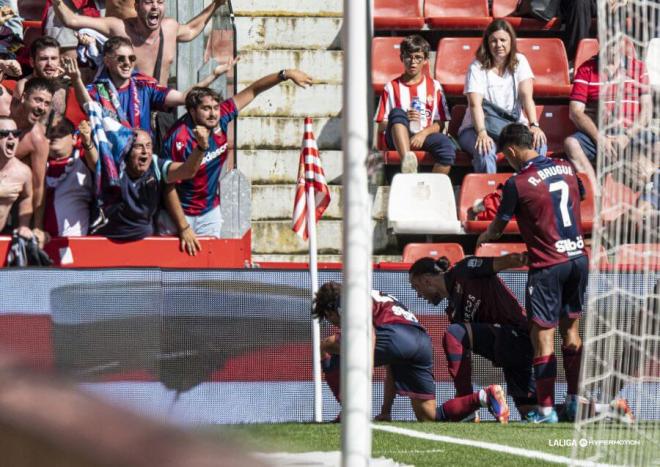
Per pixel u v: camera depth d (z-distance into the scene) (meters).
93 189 26.03
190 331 22.53
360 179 7.79
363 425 7.80
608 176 20.33
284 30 36.59
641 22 21.31
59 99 26.69
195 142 27.03
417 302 22.92
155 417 1.14
